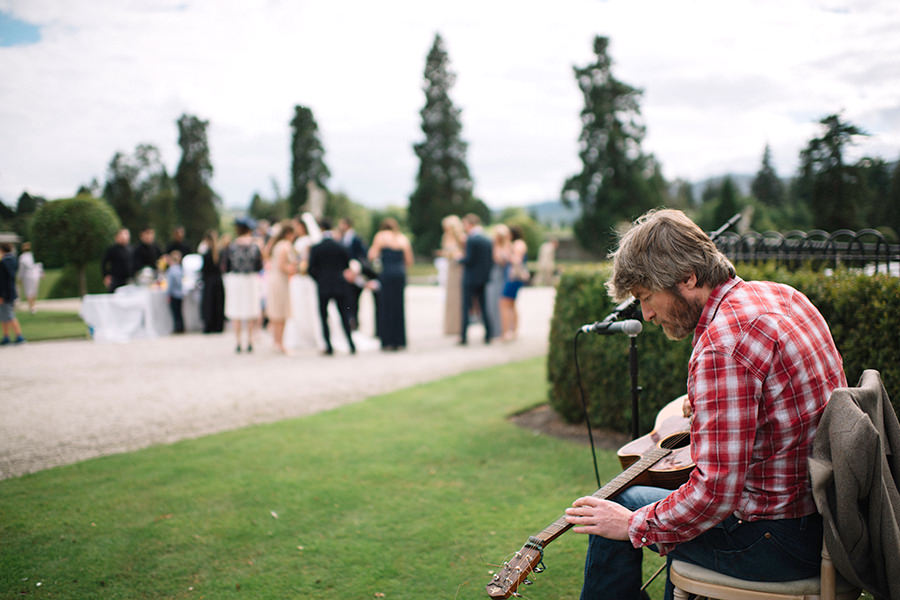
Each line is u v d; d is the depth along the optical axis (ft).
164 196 134.31
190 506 12.04
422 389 22.39
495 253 34.99
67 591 8.97
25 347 33.94
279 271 31.01
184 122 148.46
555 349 17.10
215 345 34.55
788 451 5.29
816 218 25.81
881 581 4.98
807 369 5.24
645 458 6.81
